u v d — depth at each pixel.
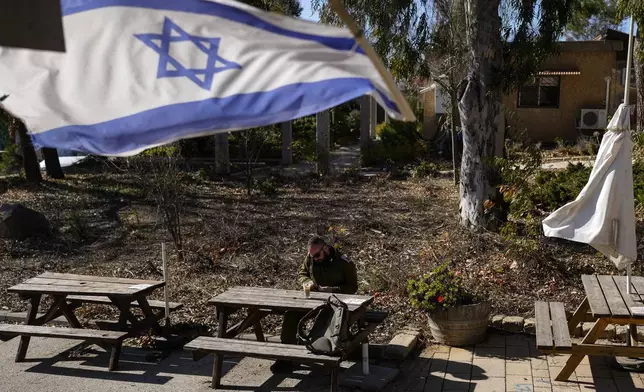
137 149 2.69
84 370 6.25
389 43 10.59
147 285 6.69
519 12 9.78
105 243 11.05
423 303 6.42
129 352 6.70
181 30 2.60
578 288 7.83
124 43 2.65
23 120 2.73
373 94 2.29
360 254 9.69
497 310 7.25
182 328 7.26
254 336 6.98
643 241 9.03
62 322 7.60
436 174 18.62
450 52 12.67
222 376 6.04
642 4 10.80
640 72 15.98
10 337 6.44
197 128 2.60
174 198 10.49
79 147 2.73
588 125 23.69
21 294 6.70
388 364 6.15
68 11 2.65
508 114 10.76
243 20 2.52
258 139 17.39
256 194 15.64
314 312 5.65
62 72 2.71
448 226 10.85
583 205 5.66
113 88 2.66
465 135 10.41
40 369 6.30
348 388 5.64
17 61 2.72
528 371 5.84
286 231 11.28
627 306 5.45
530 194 10.63
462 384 5.62
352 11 10.50
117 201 14.63
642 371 5.78
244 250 10.22
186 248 10.31
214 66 2.57
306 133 25.78
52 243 11.05
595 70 24.23
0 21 1.89
